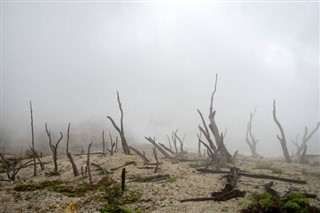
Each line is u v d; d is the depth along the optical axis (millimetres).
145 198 12352
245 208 10117
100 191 13539
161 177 16141
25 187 15023
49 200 12461
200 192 13125
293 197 10445
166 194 12836
